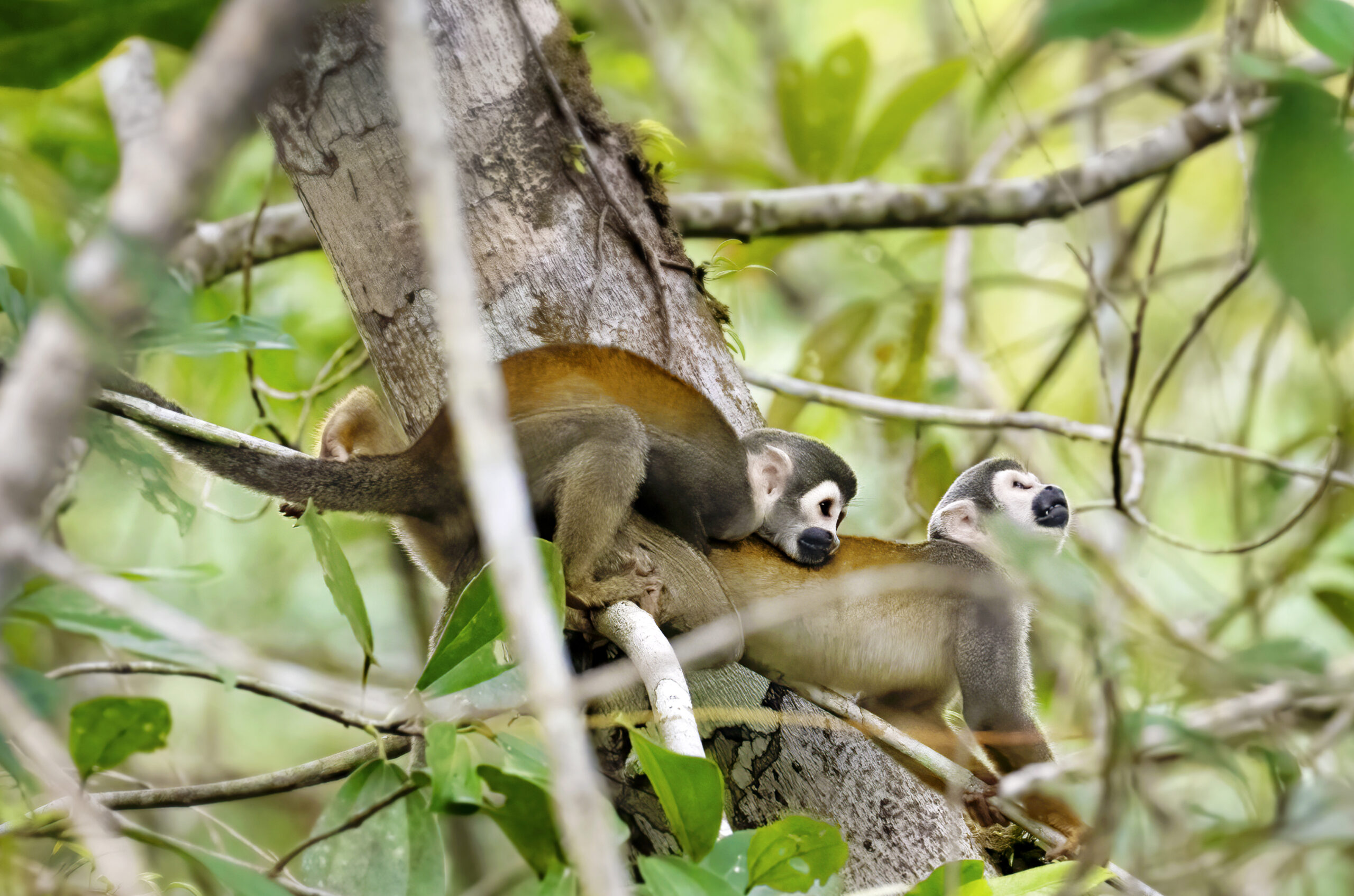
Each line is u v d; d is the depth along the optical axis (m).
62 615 6.22
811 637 10.31
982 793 9.08
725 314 10.95
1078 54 20.98
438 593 16.45
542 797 6.19
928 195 16.06
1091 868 5.84
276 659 17.16
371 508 9.04
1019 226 16.28
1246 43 7.91
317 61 9.14
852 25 23.88
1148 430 16.88
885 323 18.48
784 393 14.96
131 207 3.02
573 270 9.55
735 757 9.05
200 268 15.61
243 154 17.00
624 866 8.10
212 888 9.91
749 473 10.16
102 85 15.44
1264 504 15.53
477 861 16.48
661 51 20.83
